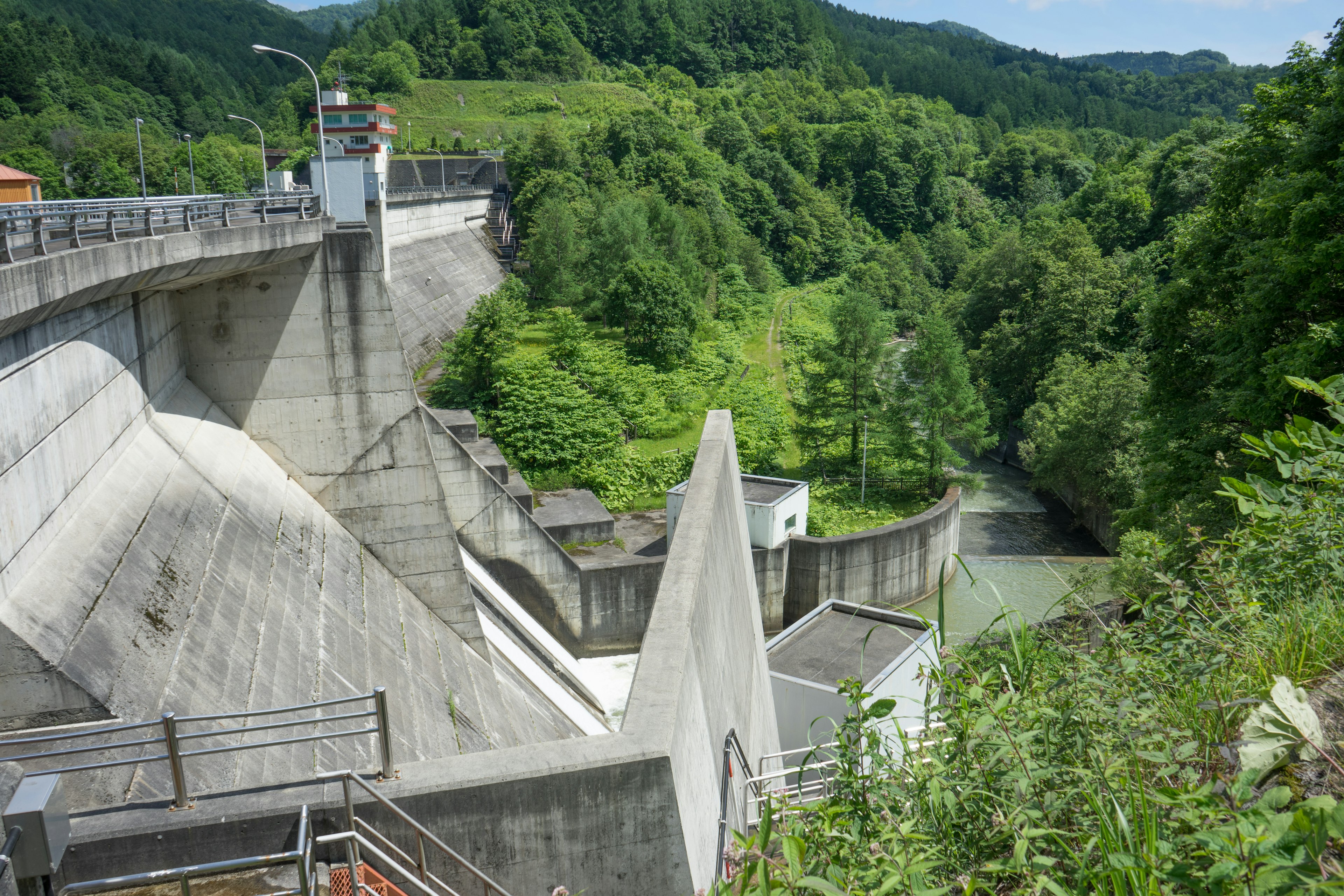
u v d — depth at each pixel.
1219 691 5.50
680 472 53.16
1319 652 5.75
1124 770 4.76
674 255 93.25
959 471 60.84
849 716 5.89
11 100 148.38
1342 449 7.29
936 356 54.88
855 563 42.81
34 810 5.37
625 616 37.25
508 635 30.75
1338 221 24.55
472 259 100.25
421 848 8.60
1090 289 69.88
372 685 19.30
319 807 8.58
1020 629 6.10
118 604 14.44
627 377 62.44
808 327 96.12
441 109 192.25
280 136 174.12
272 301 24.41
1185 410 30.70
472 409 56.44
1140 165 101.12
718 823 11.15
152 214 17.89
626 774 8.94
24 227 15.34
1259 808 3.35
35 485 13.92
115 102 170.75
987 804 4.96
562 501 44.41
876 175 158.25
